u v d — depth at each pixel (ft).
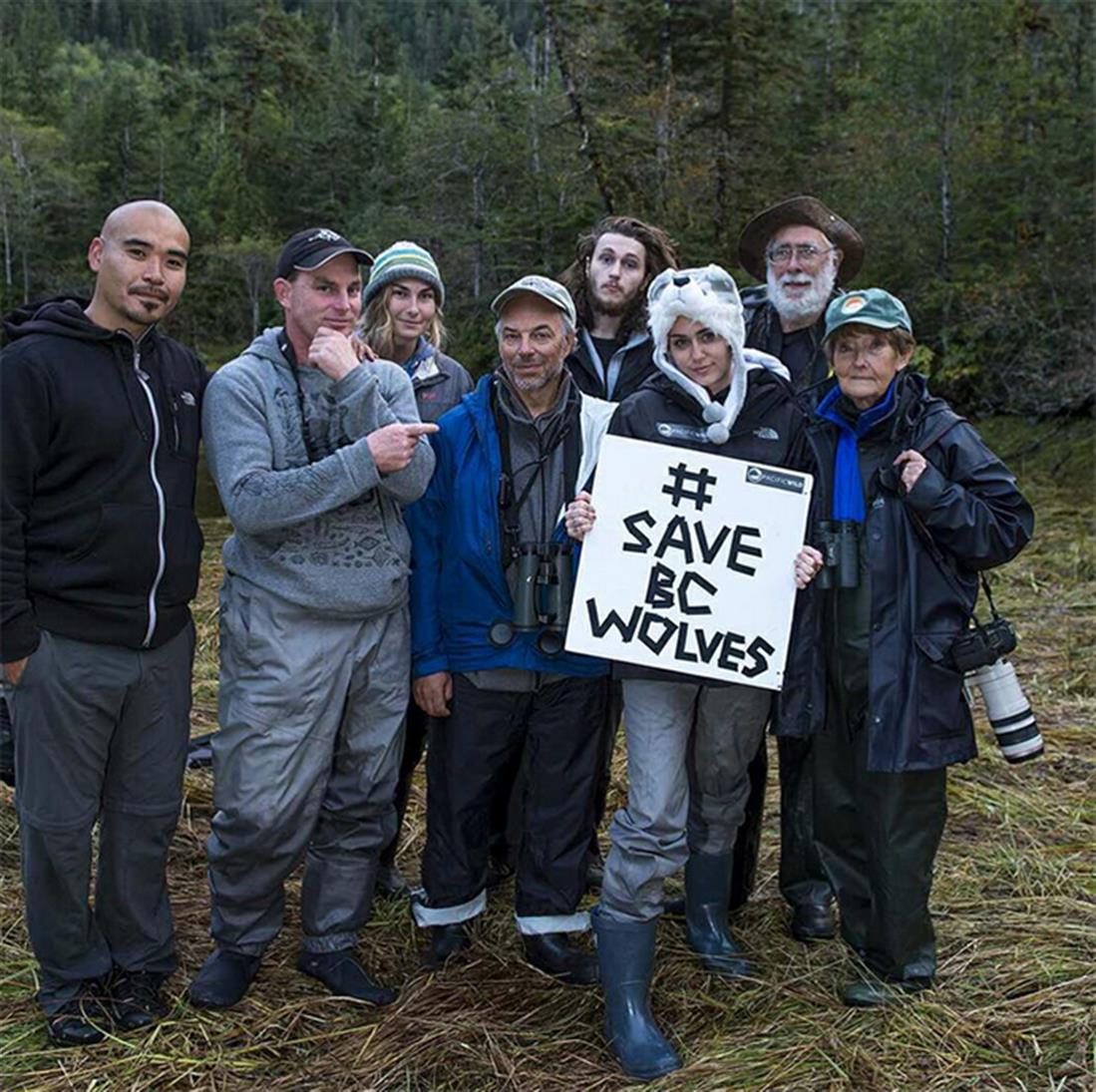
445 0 297.33
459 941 10.70
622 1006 9.09
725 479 9.55
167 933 9.84
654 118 56.59
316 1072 8.95
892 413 9.52
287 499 9.11
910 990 9.78
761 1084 8.65
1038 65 58.34
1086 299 47.39
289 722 9.45
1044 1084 8.64
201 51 304.71
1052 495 38.68
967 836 13.26
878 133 56.95
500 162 72.64
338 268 9.56
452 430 10.25
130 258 8.69
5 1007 9.65
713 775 10.12
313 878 10.17
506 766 10.61
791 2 97.25
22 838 9.08
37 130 146.82
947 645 9.30
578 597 9.42
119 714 9.12
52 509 8.71
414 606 10.28
